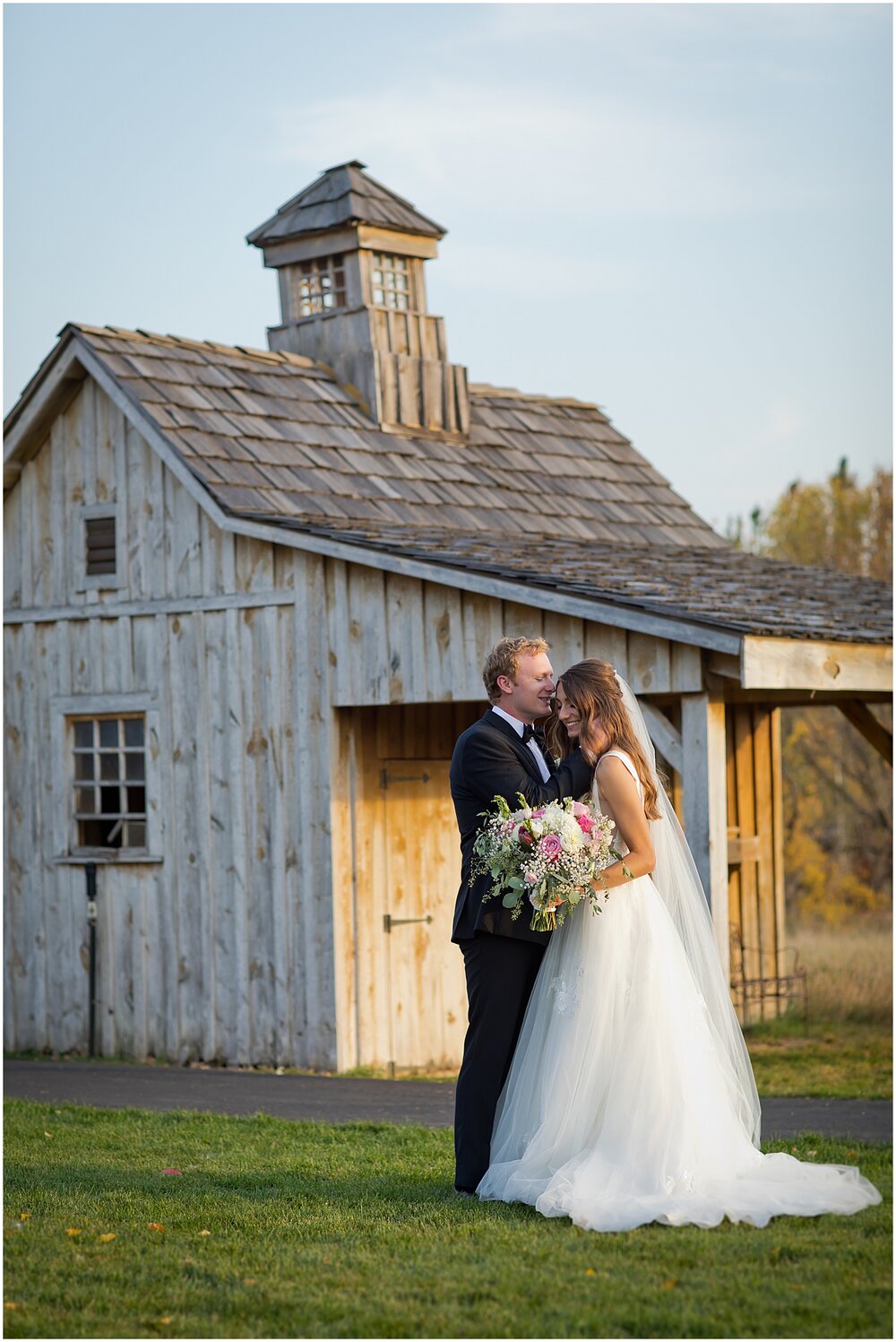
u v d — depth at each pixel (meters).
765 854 14.12
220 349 13.74
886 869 24.14
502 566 10.08
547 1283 4.68
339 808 11.37
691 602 9.49
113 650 12.59
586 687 5.97
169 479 12.26
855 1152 6.80
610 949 5.71
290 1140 7.51
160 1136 7.66
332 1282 4.79
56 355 12.63
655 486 16.48
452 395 14.86
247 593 11.77
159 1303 4.66
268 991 11.63
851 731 24.05
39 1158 6.99
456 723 12.45
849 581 13.67
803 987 13.99
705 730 9.31
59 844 12.87
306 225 14.66
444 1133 7.71
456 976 12.19
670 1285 4.62
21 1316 4.56
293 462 12.59
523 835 5.57
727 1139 5.64
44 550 13.05
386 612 10.95
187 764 12.11
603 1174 5.49
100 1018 12.52
